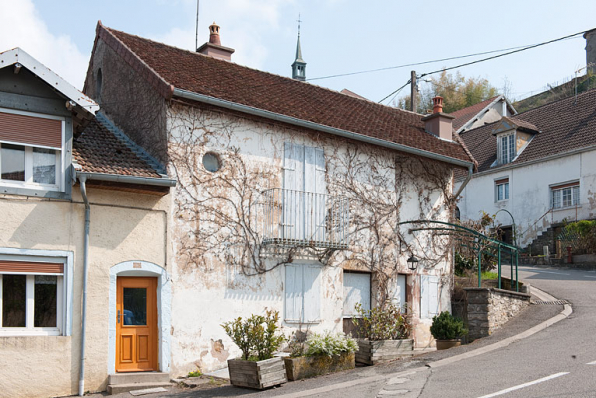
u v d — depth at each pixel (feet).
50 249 37.91
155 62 48.03
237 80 52.08
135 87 47.52
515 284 58.49
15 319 36.91
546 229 97.30
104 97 53.52
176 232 42.32
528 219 100.68
